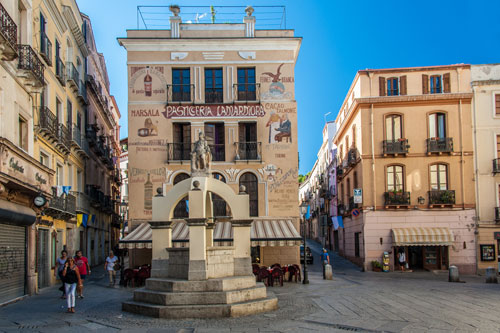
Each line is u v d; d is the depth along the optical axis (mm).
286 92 26547
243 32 27000
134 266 25047
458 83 31703
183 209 25625
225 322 11664
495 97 31516
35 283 18016
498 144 31250
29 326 11312
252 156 26109
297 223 25703
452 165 31219
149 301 13273
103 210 36438
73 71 25859
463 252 30641
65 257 17109
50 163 21672
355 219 34656
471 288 20312
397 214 31203
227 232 23328
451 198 30719
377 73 32219
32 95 18859
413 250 31453
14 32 15906
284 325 11266
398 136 31812
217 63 26609
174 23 26875
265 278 21766
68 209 23297
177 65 26516
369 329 10688
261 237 22469
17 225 16516
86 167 30312
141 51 26516
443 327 10836
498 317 12172
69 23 26078
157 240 14672
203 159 14609
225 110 26344
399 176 31594
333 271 31203
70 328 11086
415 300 15664
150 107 26234
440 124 31766
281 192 25891
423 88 31969
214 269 13742
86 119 30734
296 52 28156
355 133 34312
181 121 26188
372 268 30922
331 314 12758
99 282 23859
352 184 35969
